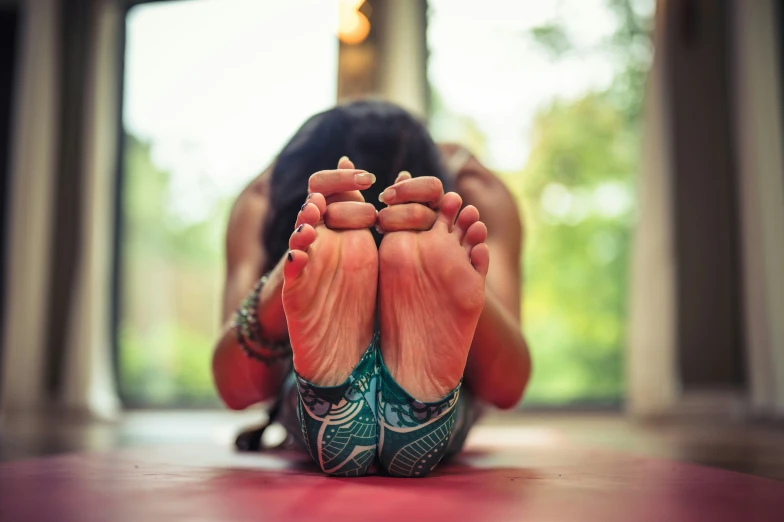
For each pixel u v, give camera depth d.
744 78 3.22
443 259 0.74
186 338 4.03
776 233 3.12
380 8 3.46
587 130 3.77
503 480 0.77
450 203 0.76
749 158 3.17
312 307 0.73
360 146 0.99
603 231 3.94
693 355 3.20
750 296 3.11
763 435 2.03
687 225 3.27
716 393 3.12
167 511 0.56
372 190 0.97
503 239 1.16
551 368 4.04
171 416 3.40
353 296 0.76
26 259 3.70
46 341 3.72
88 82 3.81
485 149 3.68
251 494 0.65
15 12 4.15
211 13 3.86
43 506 0.58
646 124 3.22
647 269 3.12
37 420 3.11
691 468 0.94
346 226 0.77
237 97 3.83
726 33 3.35
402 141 1.00
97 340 3.57
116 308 3.83
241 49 3.82
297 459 1.03
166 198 3.96
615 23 3.61
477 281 0.74
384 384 0.76
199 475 0.80
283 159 1.03
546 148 3.78
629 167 3.79
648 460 1.07
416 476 0.78
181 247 4.01
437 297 0.75
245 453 1.14
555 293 4.02
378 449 0.77
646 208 3.17
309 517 0.53
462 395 0.95
